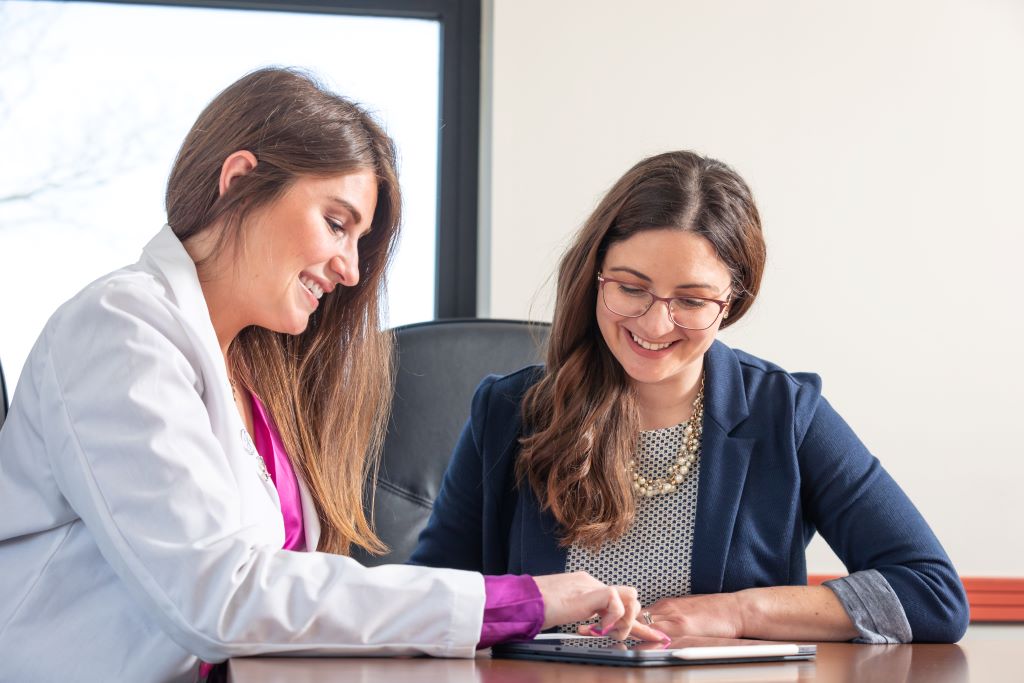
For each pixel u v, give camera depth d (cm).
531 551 153
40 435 117
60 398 110
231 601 99
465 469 165
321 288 134
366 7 285
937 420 279
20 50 270
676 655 99
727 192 149
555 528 153
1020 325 285
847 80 284
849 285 279
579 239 155
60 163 270
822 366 276
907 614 135
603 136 273
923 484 277
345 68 286
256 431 143
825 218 280
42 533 119
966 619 139
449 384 199
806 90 282
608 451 152
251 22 282
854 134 283
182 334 117
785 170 279
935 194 285
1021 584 274
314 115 129
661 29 278
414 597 103
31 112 270
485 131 280
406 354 199
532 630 106
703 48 279
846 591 136
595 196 271
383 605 102
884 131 284
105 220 271
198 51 279
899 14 288
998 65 290
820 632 134
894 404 278
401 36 289
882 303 280
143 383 109
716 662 102
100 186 271
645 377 148
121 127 273
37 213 268
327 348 150
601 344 157
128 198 272
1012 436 281
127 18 276
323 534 147
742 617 133
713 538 148
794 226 278
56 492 117
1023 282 286
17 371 263
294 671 89
